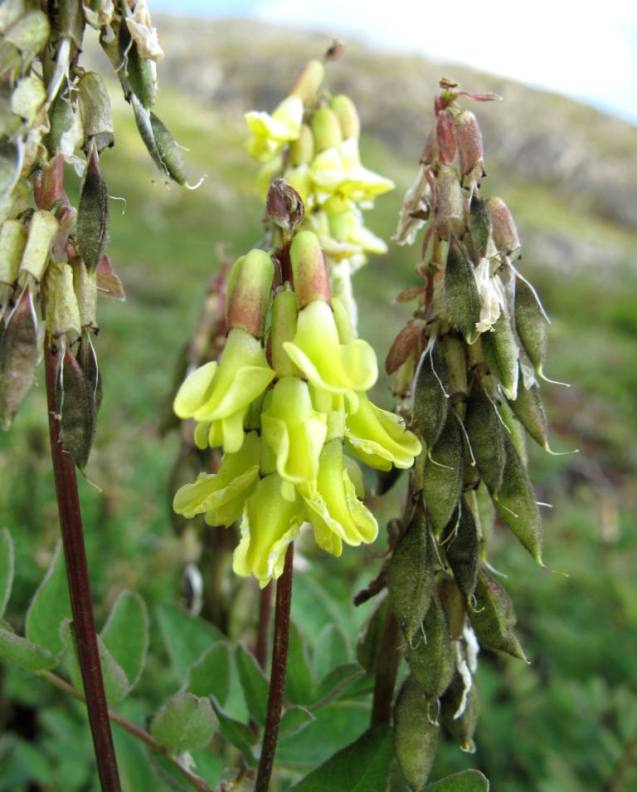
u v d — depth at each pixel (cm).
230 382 7
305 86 14
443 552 9
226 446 7
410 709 9
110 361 53
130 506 28
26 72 7
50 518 26
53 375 8
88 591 9
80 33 7
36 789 22
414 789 9
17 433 27
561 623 26
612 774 20
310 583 16
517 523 9
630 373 84
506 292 8
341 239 15
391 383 10
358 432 8
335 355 7
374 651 11
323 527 7
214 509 8
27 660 10
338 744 12
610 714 22
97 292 9
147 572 25
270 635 17
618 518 37
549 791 19
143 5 8
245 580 16
